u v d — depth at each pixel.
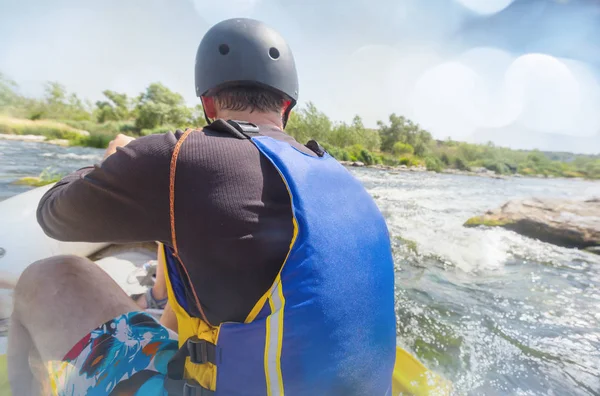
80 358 0.83
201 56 0.86
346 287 0.65
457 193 5.62
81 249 1.89
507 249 2.96
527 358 1.60
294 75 0.88
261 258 0.62
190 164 0.62
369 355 0.71
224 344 0.66
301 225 0.62
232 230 0.61
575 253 2.92
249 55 0.80
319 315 0.62
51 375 0.84
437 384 1.33
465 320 1.89
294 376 0.64
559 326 1.87
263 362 0.64
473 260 2.72
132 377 0.81
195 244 0.62
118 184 0.64
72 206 0.70
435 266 2.59
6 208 1.82
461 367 1.52
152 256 2.03
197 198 0.61
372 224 0.76
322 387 0.65
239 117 0.81
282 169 0.64
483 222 3.56
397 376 1.34
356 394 0.70
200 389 0.70
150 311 1.42
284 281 0.61
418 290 2.22
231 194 0.61
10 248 1.66
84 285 0.93
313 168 0.69
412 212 4.10
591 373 1.52
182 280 0.70
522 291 2.25
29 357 0.90
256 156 0.66
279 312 0.62
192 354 0.70
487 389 1.40
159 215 0.63
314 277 0.61
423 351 1.62
